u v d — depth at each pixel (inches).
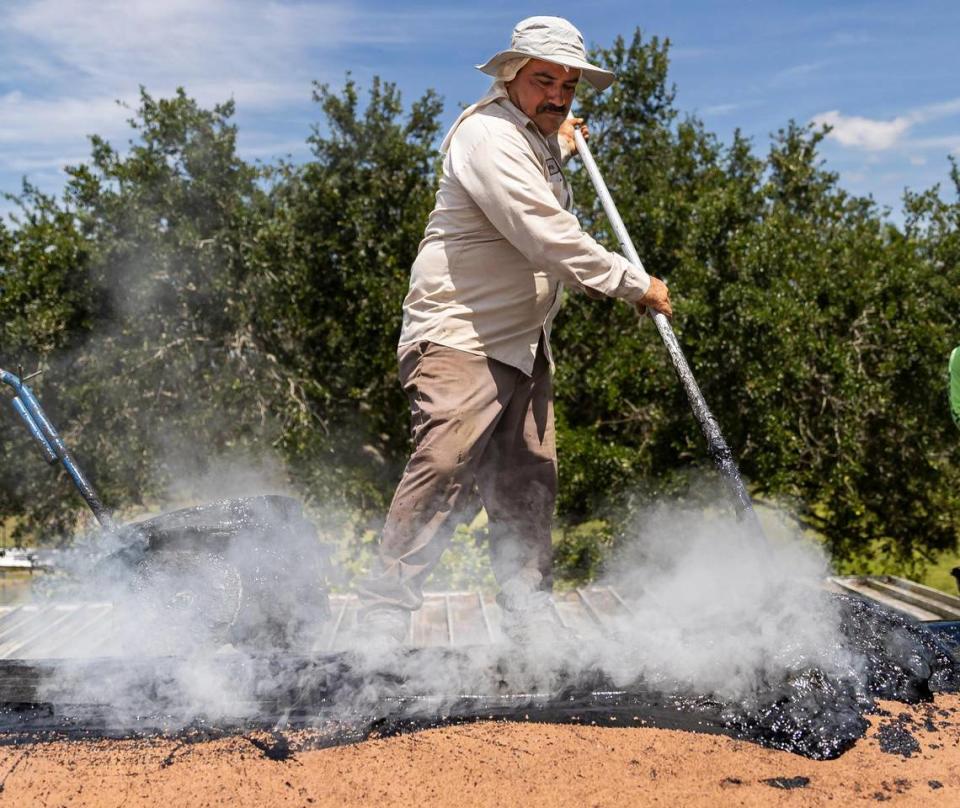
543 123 107.6
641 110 389.7
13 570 313.4
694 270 300.4
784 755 83.5
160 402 320.5
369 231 334.6
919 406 307.0
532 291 107.7
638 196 344.2
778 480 284.8
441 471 105.0
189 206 329.7
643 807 75.5
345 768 81.7
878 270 315.9
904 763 81.9
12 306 309.3
